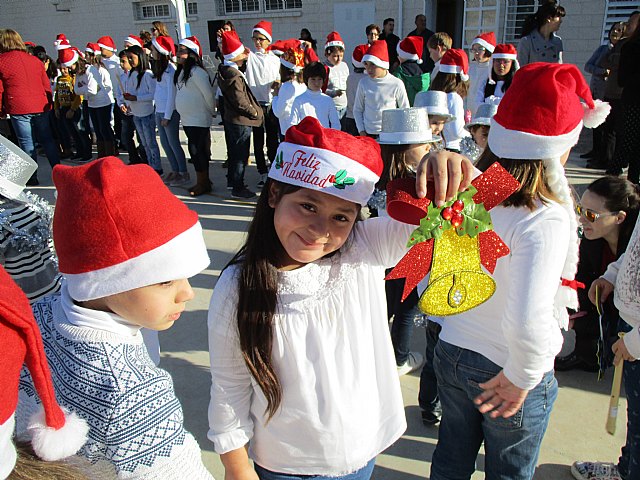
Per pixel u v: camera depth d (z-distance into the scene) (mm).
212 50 14172
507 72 5297
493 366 1508
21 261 1911
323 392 1313
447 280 1229
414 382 3020
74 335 1079
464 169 1194
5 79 6836
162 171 7684
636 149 6062
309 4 12711
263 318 1262
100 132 8570
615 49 6508
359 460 1392
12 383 710
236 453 1386
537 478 2324
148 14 15055
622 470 2188
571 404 2791
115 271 1042
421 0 11562
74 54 8453
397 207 1223
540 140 1376
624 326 2000
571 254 1521
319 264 1347
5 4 17047
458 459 1774
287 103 5812
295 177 1202
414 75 6020
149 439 1044
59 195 1077
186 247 1105
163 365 3189
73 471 865
